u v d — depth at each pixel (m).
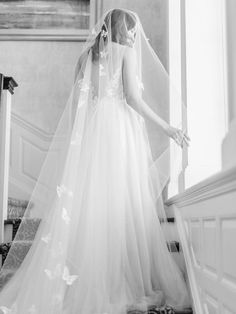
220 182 1.50
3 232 2.97
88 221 2.14
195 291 2.15
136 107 2.43
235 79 2.32
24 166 4.64
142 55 2.70
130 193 2.32
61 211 2.13
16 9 4.91
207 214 1.89
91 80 2.47
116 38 2.46
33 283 2.03
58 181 2.33
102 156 2.28
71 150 2.26
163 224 2.57
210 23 2.96
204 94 2.92
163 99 2.64
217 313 1.76
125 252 2.16
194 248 2.26
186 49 2.96
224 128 2.85
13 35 4.84
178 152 2.63
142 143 2.47
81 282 2.01
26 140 4.69
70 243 2.12
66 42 4.86
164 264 2.28
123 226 2.19
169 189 3.05
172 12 3.65
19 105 4.75
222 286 1.63
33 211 2.40
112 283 2.07
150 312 2.03
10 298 2.09
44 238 2.11
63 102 4.75
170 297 2.22
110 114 2.37
